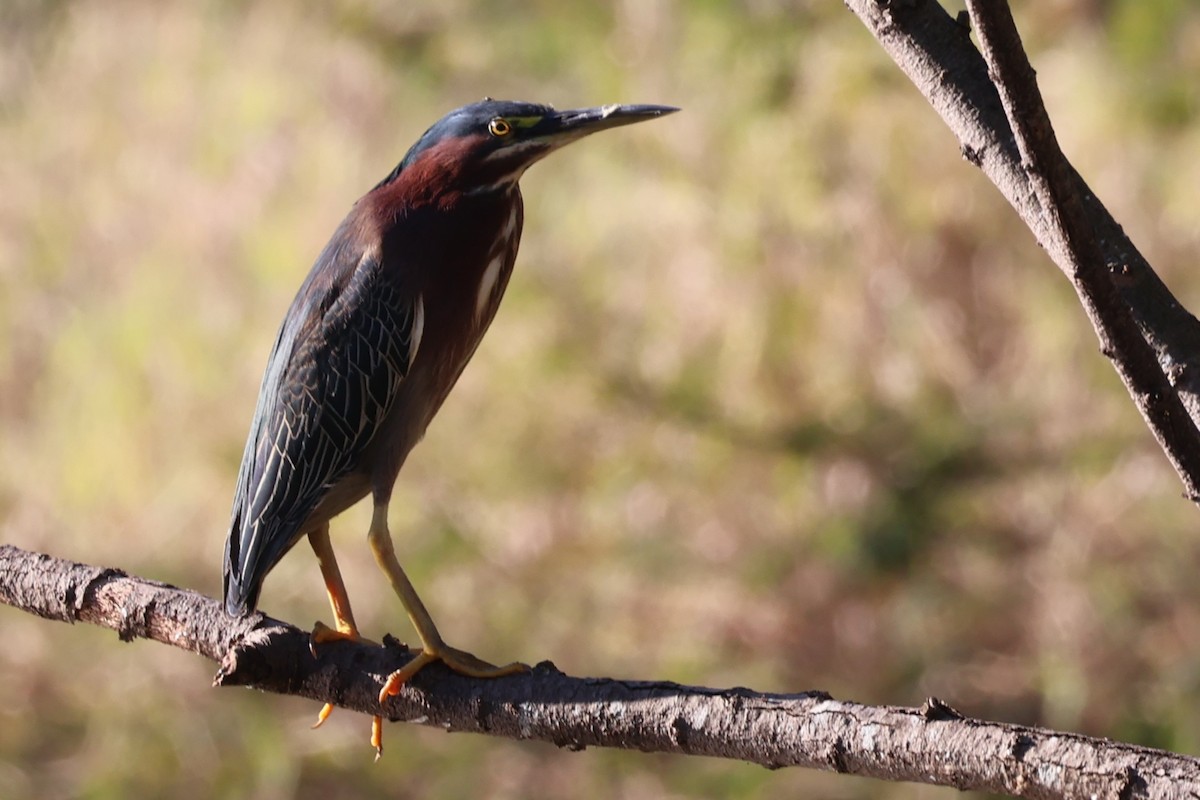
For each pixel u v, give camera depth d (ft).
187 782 38.78
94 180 52.90
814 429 40.91
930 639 38.01
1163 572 37.04
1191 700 35.12
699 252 43.01
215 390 45.52
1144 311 12.29
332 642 15.92
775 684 37.68
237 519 19.84
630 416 41.88
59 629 41.93
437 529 41.19
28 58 59.52
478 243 19.44
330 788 38.45
